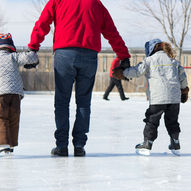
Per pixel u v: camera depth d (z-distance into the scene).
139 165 5.34
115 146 7.24
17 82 6.15
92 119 12.41
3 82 6.06
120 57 6.66
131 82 30.88
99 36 6.25
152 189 3.97
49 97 26.59
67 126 6.21
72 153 6.48
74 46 6.01
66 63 6.05
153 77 6.38
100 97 27.28
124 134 9.00
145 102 21.69
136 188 4.00
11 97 6.14
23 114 14.07
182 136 8.78
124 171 4.89
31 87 32.41
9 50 6.29
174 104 6.40
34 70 32.38
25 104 19.47
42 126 10.50
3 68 6.09
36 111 15.37
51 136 8.57
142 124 11.18
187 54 30.70
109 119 12.48
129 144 7.51
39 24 6.11
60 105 6.23
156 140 8.16
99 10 6.24
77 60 6.04
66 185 4.10
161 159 5.91
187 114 14.66
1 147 5.91
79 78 6.23
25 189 3.93
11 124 6.16
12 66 6.12
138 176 4.59
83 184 4.15
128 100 23.61
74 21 6.01
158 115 6.35
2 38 6.25
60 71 6.12
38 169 4.98
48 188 3.97
